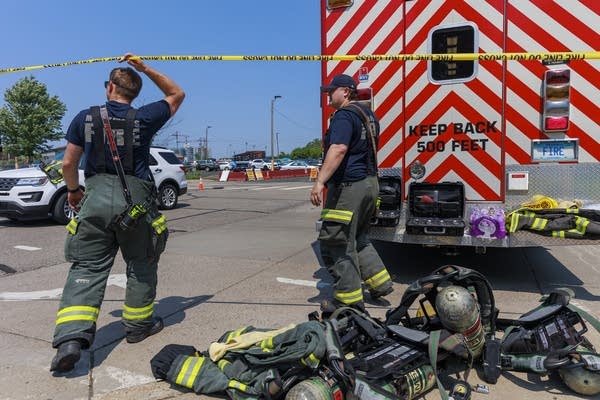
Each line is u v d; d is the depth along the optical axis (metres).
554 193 4.38
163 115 3.46
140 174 3.39
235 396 2.74
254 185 25.52
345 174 3.86
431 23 4.58
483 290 3.14
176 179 12.83
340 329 3.01
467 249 6.30
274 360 2.69
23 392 3.00
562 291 3.13
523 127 4.39
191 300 4.70
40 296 4.96
